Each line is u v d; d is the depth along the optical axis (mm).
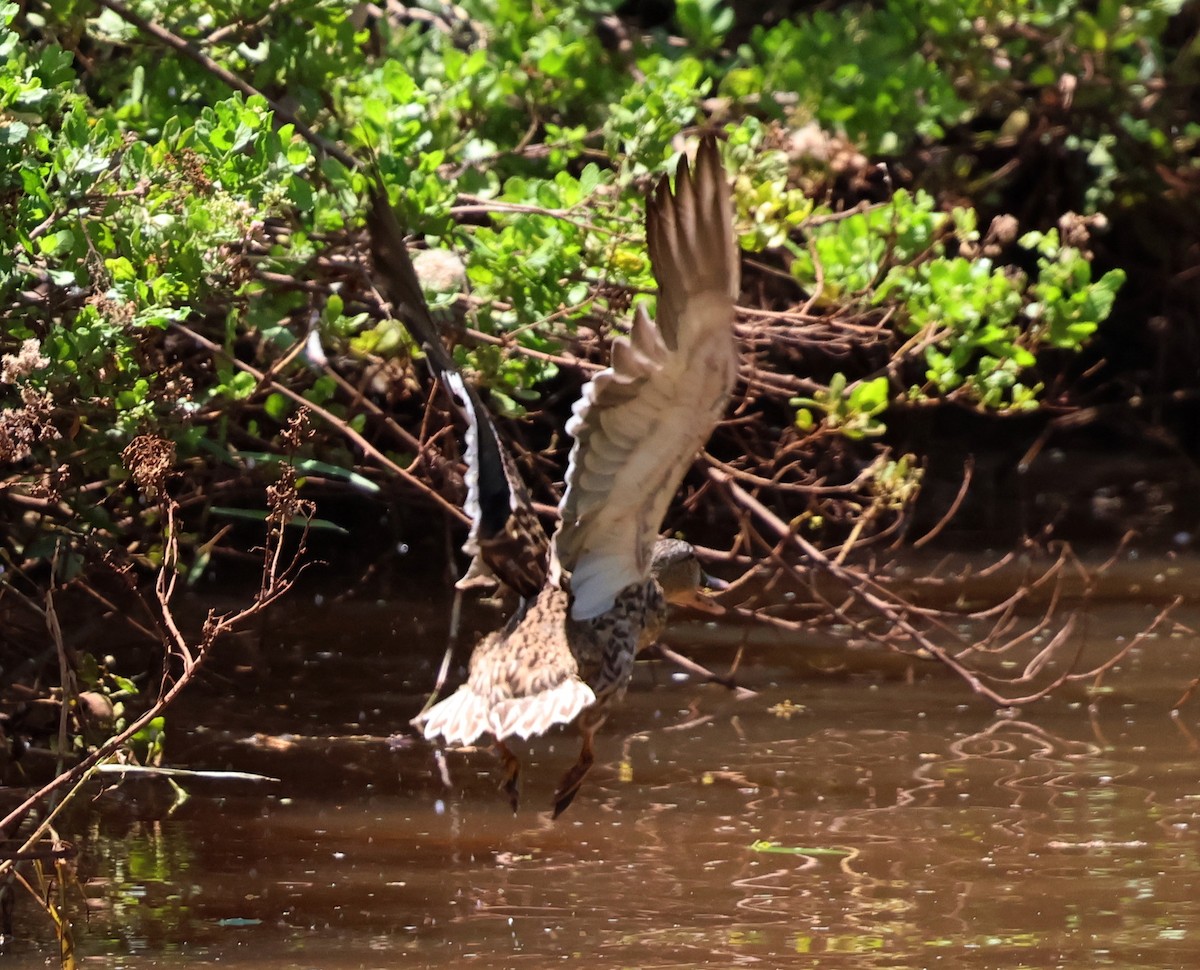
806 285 13188
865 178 17547
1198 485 21438
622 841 9234
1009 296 12609
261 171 10297
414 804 9953
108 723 10188
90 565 12680
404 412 15352
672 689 12969
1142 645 14031
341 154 11617
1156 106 19734
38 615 11711
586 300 12039
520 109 15547
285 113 11750
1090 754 11023
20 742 10453
